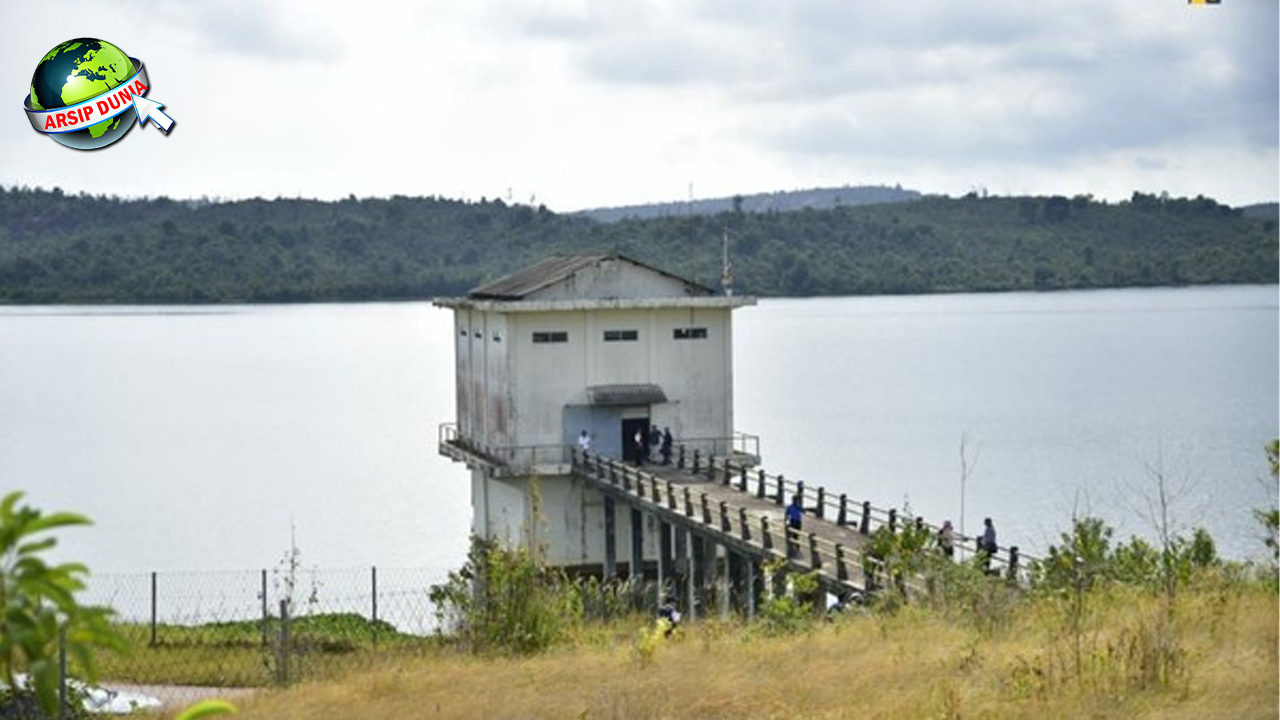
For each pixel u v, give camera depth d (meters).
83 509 84.31
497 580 32.09
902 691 21.98
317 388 173.62
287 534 75.94
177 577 63.88
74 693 25.66
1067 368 183.75
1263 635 22.12
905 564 30.72
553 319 56.12
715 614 42.66
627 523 55.91
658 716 22.30
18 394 163.38
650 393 56.25
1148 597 26.89
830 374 180.75
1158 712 18.61
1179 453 99.12
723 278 61.94
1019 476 91.06
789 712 21.66
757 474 52.00
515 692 25.03
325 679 29.64
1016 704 19.84
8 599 5.53
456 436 65.38
